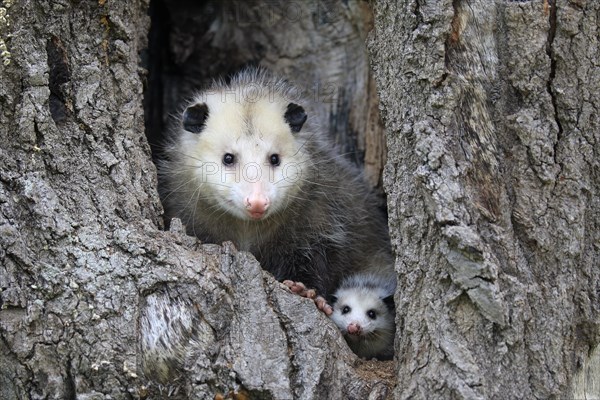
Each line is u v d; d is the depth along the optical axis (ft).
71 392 10.30
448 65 10.80
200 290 10.66
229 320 10.62
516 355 10.05
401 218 10.98
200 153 14.12
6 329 10.20
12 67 11.16
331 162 15.64
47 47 11.59
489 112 10.78
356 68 17.99
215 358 10.39
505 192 10.60
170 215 14.87
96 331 10.32
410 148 10.99
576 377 10.48
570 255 10.46
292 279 15.05
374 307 14.84
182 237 11.34
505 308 9.94
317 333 10.92
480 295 9.96
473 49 10.85
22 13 11.35
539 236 10.46
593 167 10.76
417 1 10.94
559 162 10.66
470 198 10.41
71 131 11.53
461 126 10.71
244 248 14.79
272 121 14.14
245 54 19.40
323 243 15.19
